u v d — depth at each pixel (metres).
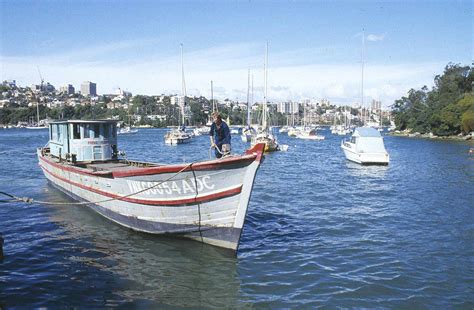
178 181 13.10
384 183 30.55
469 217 19.11
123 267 12.24
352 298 10.29
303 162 47.06
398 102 159.00
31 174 33.53
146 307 9.77
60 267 12.25
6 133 129.00
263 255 13.42
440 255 13.58
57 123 23.16
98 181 16.53
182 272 11.88
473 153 61.16
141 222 14.93
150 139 104.00
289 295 10.45
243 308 9.77
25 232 15.86
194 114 161.12
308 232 16.39
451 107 107.25
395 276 11.70
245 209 12.55
